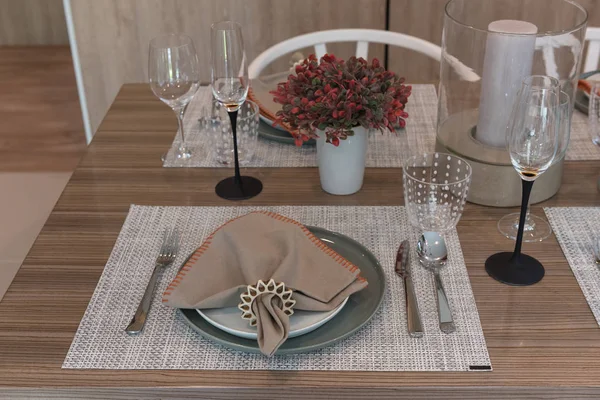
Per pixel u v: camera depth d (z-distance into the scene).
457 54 1.18
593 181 1.24
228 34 1.11
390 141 1.39
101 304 0.96
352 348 0.87
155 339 0.89
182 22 2.61
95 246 1.09
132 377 0.84
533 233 1.10
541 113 0.89
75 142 3.29
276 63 2.67
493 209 1.17
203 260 0.94
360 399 0.83
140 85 1.69
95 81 2.73
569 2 1.23
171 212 1.17
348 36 1.81
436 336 0.89
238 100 1.17
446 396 0.83
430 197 0.99
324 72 1.09
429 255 1.03
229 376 0.83
